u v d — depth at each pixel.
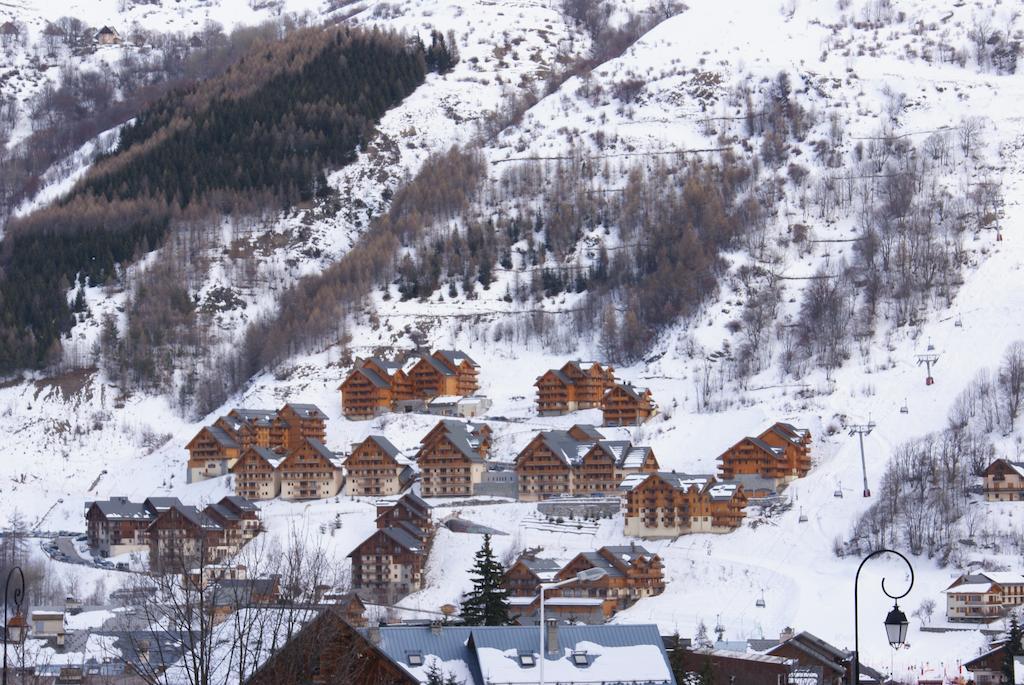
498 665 156.75
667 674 159.25
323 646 139.50
